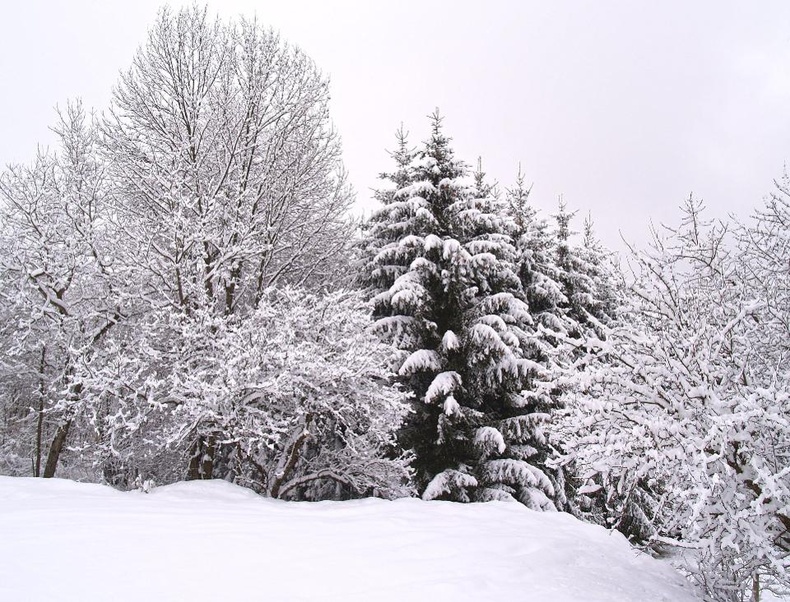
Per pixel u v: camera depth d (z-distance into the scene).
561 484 14.16
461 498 12.20
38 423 13.02
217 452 12.65
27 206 11.80
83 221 11.93
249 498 8.82
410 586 4.71
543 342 14.05
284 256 14.29
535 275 17.06
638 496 11.81
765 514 5.04
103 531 5.66
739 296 6.50
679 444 5.18
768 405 5.04
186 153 12.68
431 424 13.21
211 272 11.48
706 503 5.13
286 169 13.48
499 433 12.34
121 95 13.04
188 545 5.37
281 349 9.94
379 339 11.77
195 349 10.63
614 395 5.96
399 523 6.92
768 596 7.82
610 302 18.25
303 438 10.89
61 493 7.92
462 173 14.88
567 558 6.12
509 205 18.22
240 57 13.59
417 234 14.34
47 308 11.15
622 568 6.26
